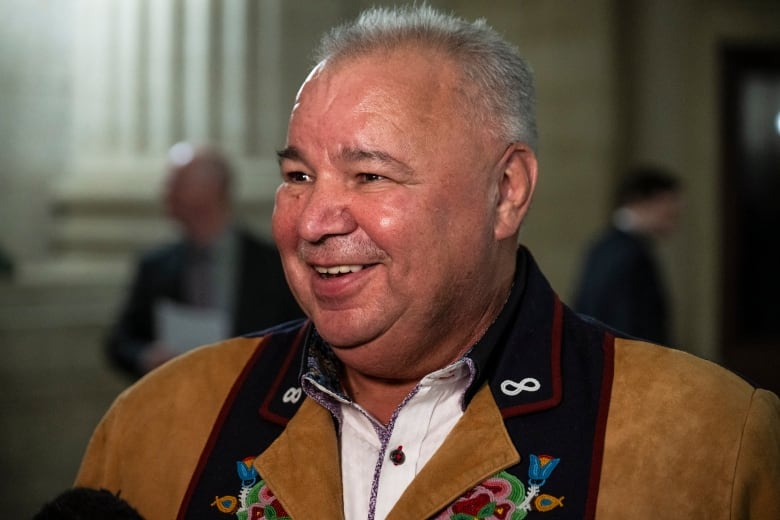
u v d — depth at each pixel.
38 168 6.08
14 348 5.46
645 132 7.11
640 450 1.55
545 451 1.56
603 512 1.51
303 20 6.15
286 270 1.64
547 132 7.13
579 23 6.93
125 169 5.93
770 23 7.22
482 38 1.64
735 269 7.23
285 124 6.09
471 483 1.54
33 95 6.05
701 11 7.11
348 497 1.63
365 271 1.55
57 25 6.10
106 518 1.64
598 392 1.62
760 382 7.27
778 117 7.30
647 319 4.79
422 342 1.59
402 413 1.62
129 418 1.85
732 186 7.22
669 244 7.04
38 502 5.46
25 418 5.48
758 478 1.56
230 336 3.84
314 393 1.66
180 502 1.71
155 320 4.04
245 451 1.71
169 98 5.92
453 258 1.56
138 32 5.93
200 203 3.89
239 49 5.96
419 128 1.52
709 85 7.11
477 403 1.61
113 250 5.90
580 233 6.96
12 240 6.00
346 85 1.55
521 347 1.67
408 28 1.60
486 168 1.60
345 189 1.54
